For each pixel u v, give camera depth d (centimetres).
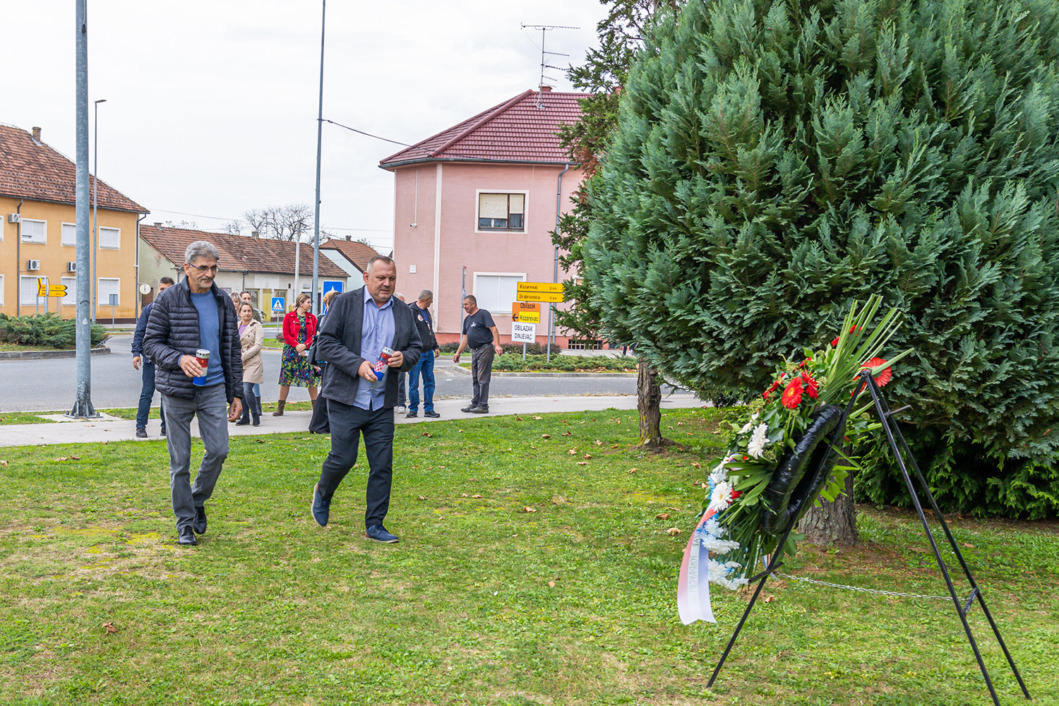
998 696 362
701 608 379
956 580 540
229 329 567
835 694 364
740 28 536
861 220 486
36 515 608
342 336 589
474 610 454
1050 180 500
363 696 348
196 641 395
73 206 4678
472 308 1333
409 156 3309
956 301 484
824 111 505
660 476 850
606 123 1370
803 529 618
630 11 1424
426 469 855
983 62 504
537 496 742
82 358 1199
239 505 669
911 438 719
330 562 529
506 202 3241
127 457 837
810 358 394
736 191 519
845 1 516
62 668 359
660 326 552
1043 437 512
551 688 362
